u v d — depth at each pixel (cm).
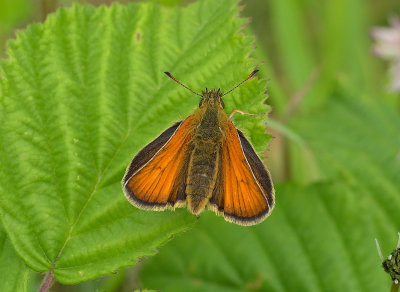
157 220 21
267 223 24
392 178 26
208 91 21
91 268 21
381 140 26
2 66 21
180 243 24
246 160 21
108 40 22
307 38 33
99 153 21
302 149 27
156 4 22
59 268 21
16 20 25
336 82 27
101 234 21
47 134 21
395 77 28
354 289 23
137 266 24
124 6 22
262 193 21
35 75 21
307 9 33
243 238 24
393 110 27
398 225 25
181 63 21
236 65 21
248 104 21
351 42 32
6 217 21
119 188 21
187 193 20
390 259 20
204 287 24
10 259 21
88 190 21
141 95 21
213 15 22
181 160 21
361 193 25
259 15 32
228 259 24
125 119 21
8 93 21
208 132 21
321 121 27
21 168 21
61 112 21
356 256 23
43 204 21
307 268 23
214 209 21
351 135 27
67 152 21
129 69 21
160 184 21
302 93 28
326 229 24
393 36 28
